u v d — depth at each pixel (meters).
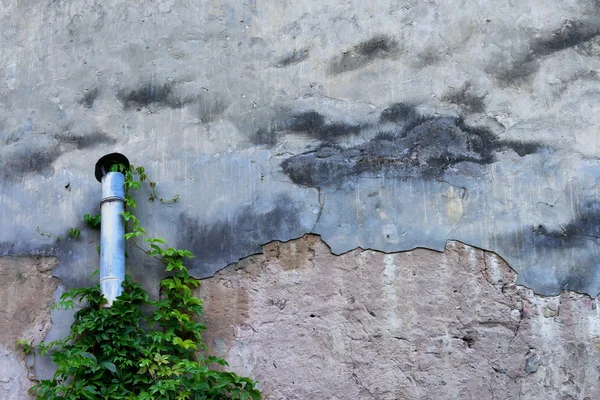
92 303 4.87
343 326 4.82
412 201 5.05
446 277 4.88
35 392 4.80
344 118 5.30
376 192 5.09
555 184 5.04
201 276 4.99
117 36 5.68
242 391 4.61
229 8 5.66
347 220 5.05
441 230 4.97
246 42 5.56
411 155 5.17
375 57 5.43
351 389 4.69
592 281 4.81
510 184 5.05
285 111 5.36
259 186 5.18
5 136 5.52
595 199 4.98
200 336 4.79
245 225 5.09
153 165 5.28
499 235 4.94
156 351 4.68
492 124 5.21
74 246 5.14
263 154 5.25
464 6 5.50
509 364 4.68
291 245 5.02
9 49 5.77
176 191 5.20
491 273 4.87
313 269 4.95
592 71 5.28
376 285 4.89
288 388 4.71
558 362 4.66
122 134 5.40
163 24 5.67
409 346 4.75
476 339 4.74
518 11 5.46
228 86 5.45
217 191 5.18
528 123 5.20
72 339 4.80
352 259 4.96
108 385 4.60
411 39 5.46
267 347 4.81
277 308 4.89
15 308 5.04
